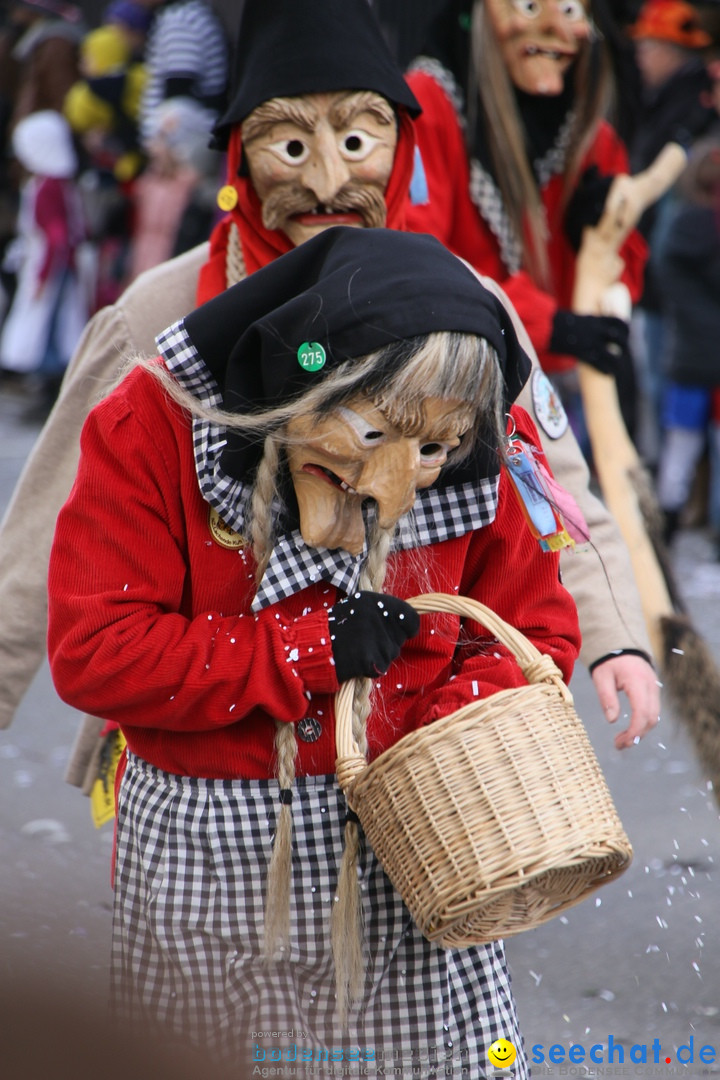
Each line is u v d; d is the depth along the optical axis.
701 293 13.66
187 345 3.54
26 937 1.58
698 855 7.79
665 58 13.38
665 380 14.91
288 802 3.68
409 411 3.33
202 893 3.71
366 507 3.69
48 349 19.38
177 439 3.68
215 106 17.28
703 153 13.57
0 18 21.20
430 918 3.38
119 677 3.58
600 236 6.78
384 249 3.42
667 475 14.17
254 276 3.56
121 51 18.44
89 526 3.68
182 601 3.79
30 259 19.16
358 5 4.91
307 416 3.38
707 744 6.20
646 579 6.40
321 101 4.80
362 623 3.57
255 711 3.71
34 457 5.13
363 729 3.60
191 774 3.76
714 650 10.98
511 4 6.54
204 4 17.38
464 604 3.71
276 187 4.88
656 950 6.72
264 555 3.66
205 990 3.70
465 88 6.68
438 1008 3.76
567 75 6.86
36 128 18.45
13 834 7.96
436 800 3.38
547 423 5.21
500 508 3.92
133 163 18.17
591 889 3.66
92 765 5.30
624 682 5.07
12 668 5.04
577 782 3.48
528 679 3.68
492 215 6.71
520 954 6.82
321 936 3.70
